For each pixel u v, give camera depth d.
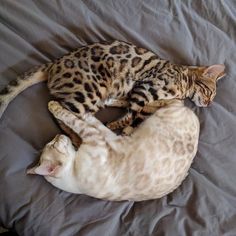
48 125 0.49
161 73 0.54
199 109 0.58
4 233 0.51
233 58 0.61
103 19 0.56
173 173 0.49
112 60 0.52
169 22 0.59
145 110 0.54
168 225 0.49
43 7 0.54
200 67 0.57
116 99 0.54
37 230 0.44
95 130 0.48
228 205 0.53
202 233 0.49
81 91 0.49
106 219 0.47
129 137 0.49
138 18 0.58
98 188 0.46
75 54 0.50
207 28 0.60
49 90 0.49
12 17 0.52
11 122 0.47
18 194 0.44
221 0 0.62
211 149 0.55
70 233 0.45
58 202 0.46
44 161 0.44
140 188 0.48
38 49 0.53
